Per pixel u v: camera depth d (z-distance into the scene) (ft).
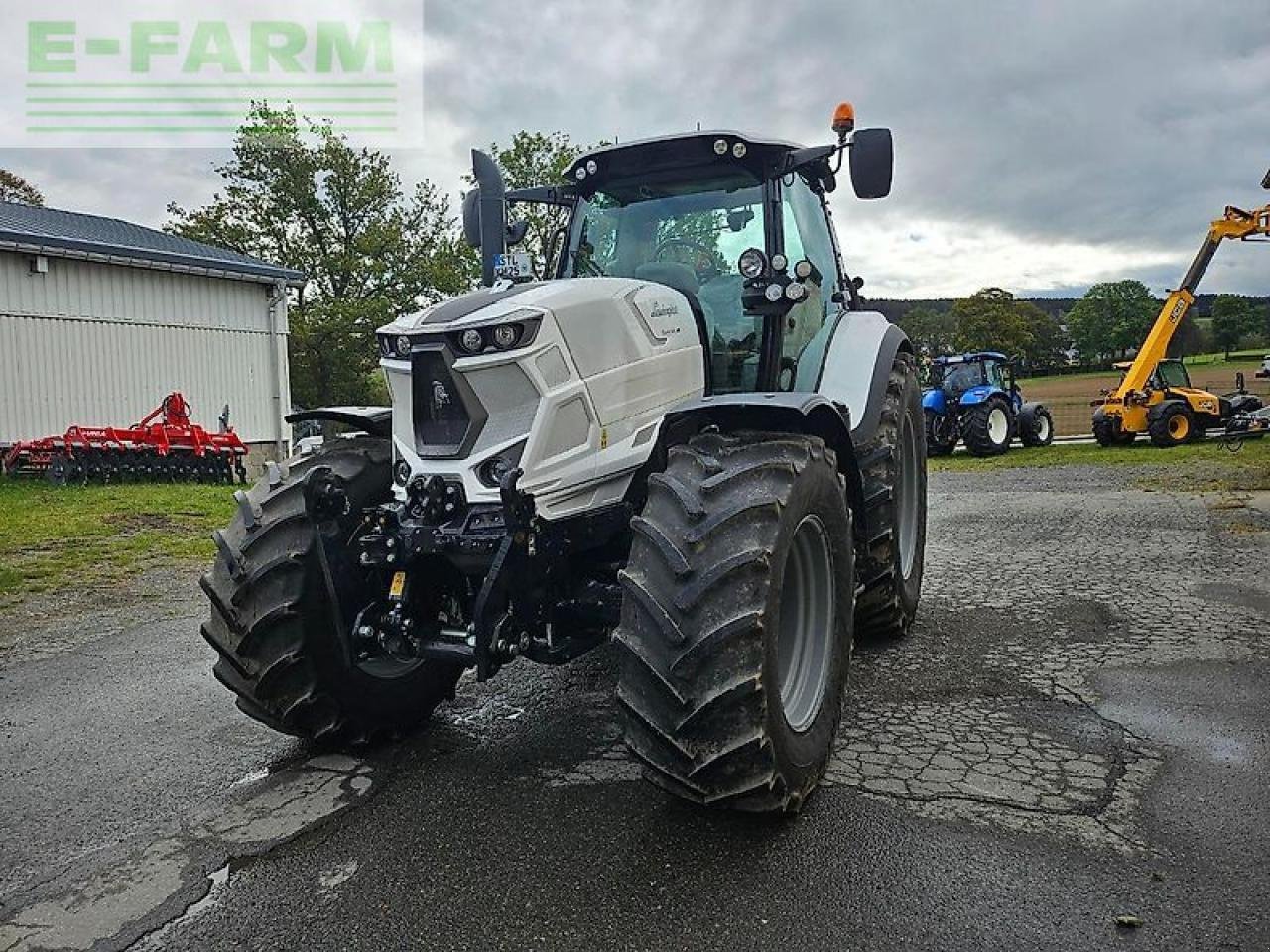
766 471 8.77
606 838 8.84
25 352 47.52
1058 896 7.61
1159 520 26.96
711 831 8.88
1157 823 8.83
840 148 12.82
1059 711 11.93
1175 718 11.57
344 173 104.83
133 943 7.43
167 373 53.36
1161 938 7.03
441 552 9.60
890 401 14.61
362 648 10.81
